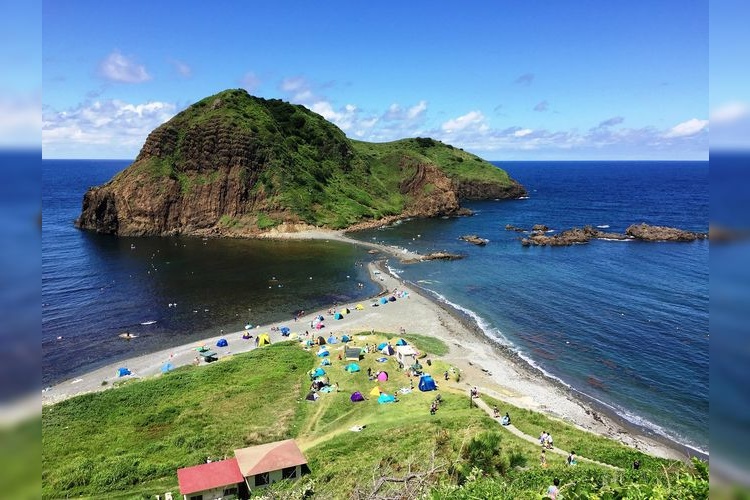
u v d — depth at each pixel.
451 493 18.05
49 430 44.62
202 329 76.12
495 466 25.48
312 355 63.81
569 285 94.94
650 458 37.38
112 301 88.19
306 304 87.75
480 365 61.09
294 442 38.66
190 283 99.31
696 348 64.69
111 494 34.84
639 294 88.00
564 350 65.31
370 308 84.69
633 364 60.50
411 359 61.03
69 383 58.16
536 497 16.31
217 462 36.81
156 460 39.19
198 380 55.72
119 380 58.66
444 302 87.44
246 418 46.62
